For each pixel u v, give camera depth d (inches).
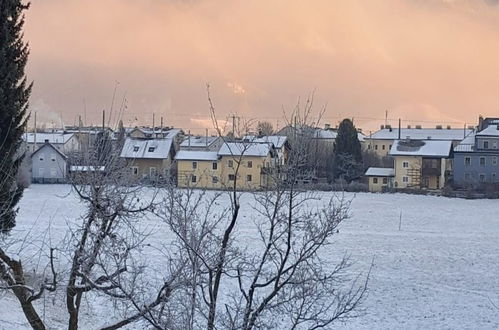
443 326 842.2
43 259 874.1
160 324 386.0
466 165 4018.2
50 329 675.4
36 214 1893.5
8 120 773.9
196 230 399.2
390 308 920.9
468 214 2428.6
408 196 3356.3
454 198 3348.9
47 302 764.6
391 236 1722.4
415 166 3978.8
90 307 732.7
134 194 432.8
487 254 1440.7
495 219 2261.3
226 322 465.4
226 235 407.2
